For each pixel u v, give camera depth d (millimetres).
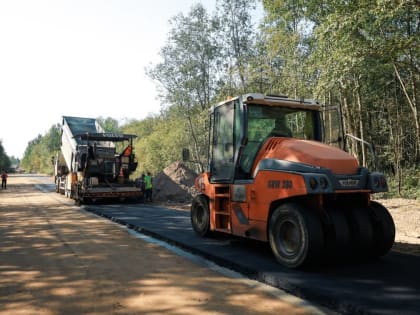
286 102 6492
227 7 25828
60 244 7273
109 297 4227
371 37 12203
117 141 17984
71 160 18797
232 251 6293
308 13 16312
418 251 6500
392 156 18938
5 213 12727
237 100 6457
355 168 5473
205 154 29859
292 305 4023
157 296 4262
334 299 3980
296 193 5082
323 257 5047
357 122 19141
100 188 15734
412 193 16219
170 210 13219
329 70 12328
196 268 5512
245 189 6074
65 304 4016
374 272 5023
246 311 3822
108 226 9688
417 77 15789
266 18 19938
